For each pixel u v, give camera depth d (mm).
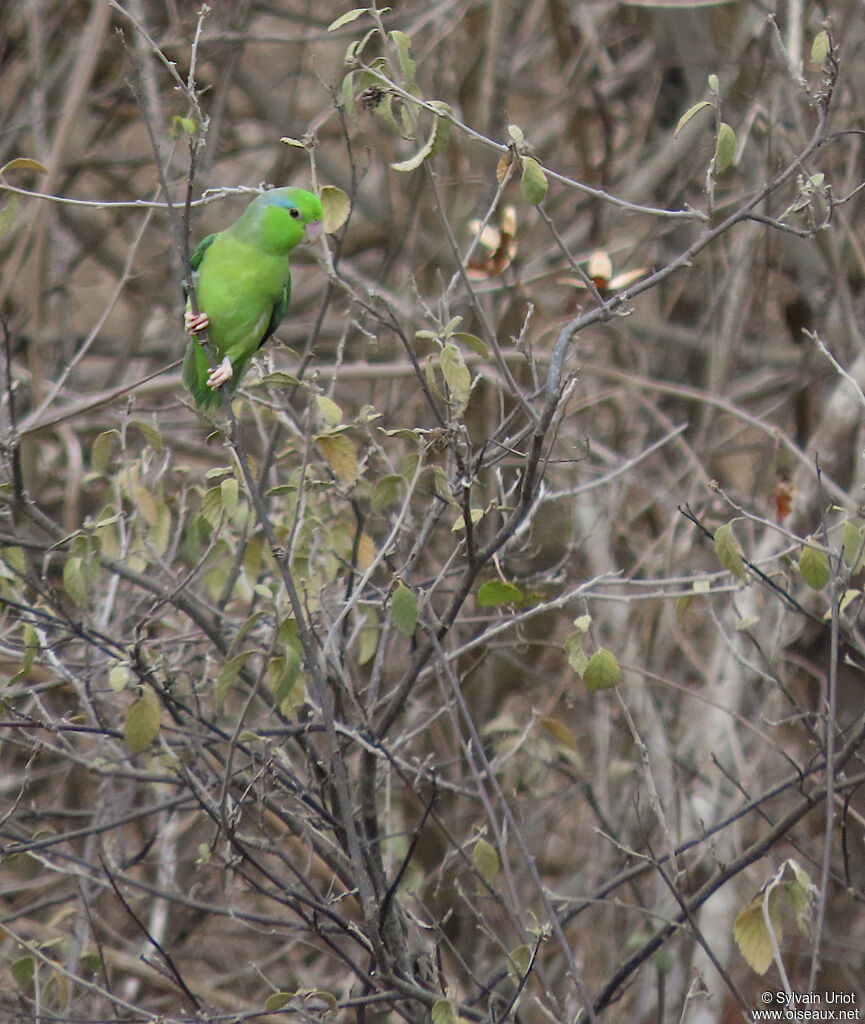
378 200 16719
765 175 12422
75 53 15719
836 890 11672
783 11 12945
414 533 10312
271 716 9320
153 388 13336
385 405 13938
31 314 12703
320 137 17234
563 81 16094
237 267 7957
